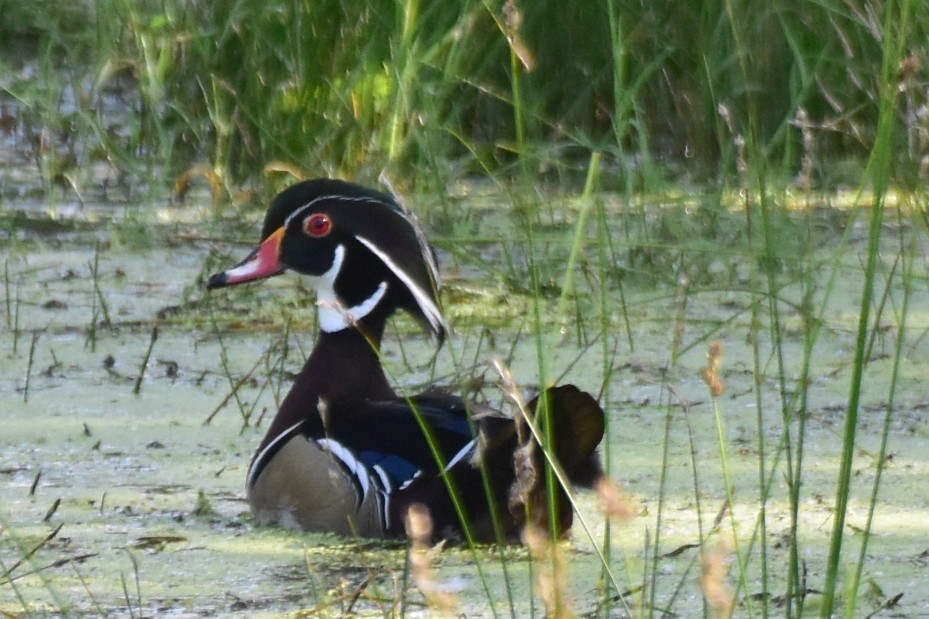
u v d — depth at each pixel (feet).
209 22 51.70
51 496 27.81
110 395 34.06
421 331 39.24
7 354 36.96
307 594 23.17
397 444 25.26
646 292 41.70
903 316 23.02
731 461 29.99
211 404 33.60
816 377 35.96
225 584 23.62
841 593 23.13
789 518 26.84
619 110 25.20
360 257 27.73
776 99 50.52
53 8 58.75
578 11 53.06
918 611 22.66
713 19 49.26
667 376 35.53
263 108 50.29
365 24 48.16
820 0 42.22
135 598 22.99
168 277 44.14
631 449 30.71
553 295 41.65
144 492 28.12
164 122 53.57
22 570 24.14
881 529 26.40
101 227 49.24
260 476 26.78
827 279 43.42
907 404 34.06
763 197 23.38
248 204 50.21
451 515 24.63
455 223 44.04
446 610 20.67
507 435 23.12
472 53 49.32
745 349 37.91
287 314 40.70
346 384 27.30
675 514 27.02
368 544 25.43
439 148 49.14
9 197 52.70
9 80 58.85
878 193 18.33
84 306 41.29
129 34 51.93
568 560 24.82
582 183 51.70
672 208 46.80
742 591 23.38
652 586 20.97
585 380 35.35
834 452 30.66
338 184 28.43
